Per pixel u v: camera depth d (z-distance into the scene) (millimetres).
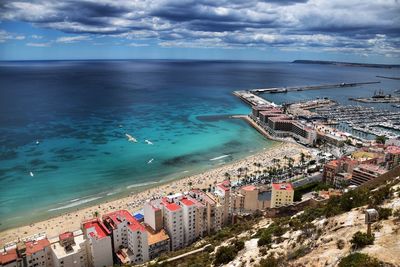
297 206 166625
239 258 98250
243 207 180500
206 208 160875
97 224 143875
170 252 143750
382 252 61000
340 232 79188
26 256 122688
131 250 140250
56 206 198000
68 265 126812
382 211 76250
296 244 88562
